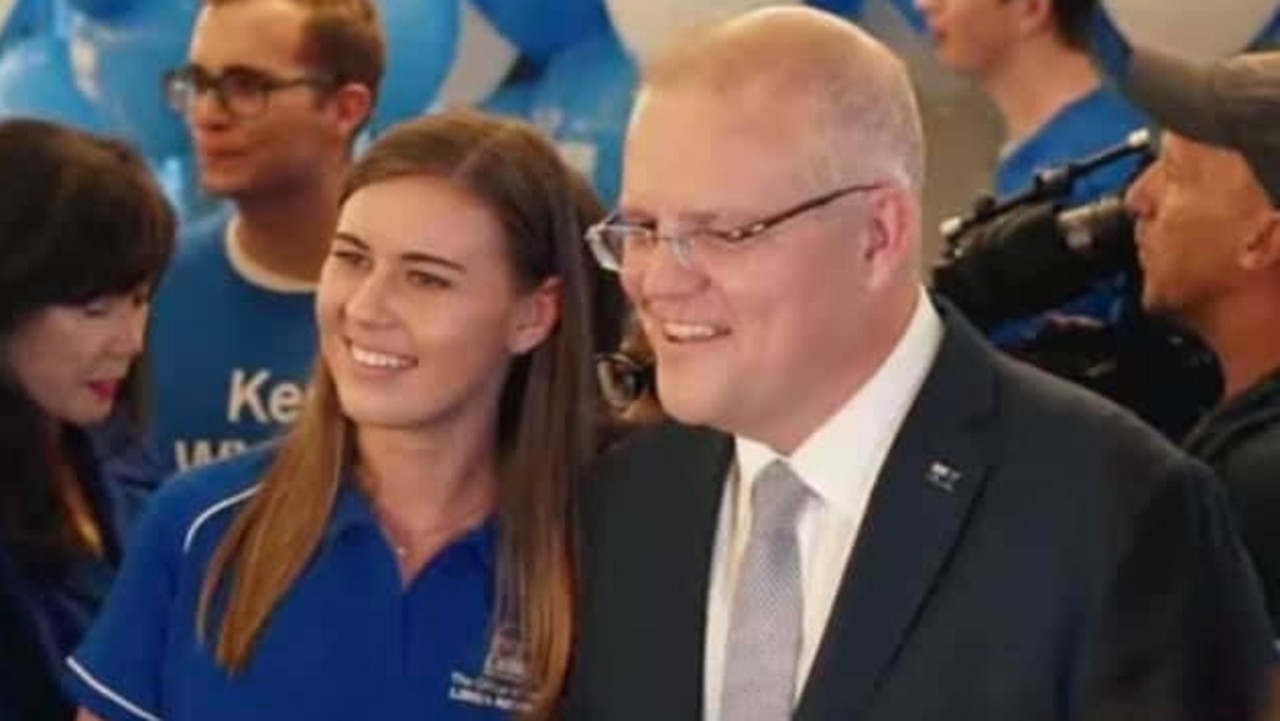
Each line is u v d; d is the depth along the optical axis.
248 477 2.48
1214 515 2.14
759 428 2.15
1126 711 2.02
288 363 3.97
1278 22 3.73
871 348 2.14
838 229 2.07
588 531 2.36
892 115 2.11
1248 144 2.88
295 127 3.96
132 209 2.86
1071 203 3.30
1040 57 3.66
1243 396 2.75
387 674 2.37
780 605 2.16
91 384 2.85
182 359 3.97
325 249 3.99
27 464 2.79
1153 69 2.96
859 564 2.12
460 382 2.35
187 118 4.04
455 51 4.06
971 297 3.23
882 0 3.80
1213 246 2.93
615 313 2.50
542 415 2.41
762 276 2.05
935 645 2.08
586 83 3.96
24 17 4.25
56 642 2.74
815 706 2.09
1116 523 2.08
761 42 2.10
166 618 2.45
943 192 3.74
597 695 2.25
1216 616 2.09
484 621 2.38
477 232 2.34
